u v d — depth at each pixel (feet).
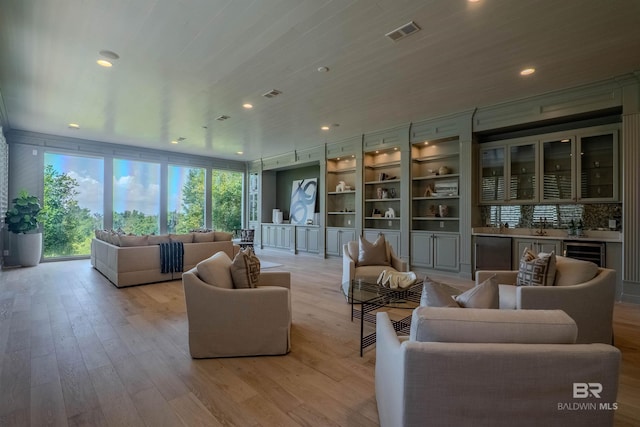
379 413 5.51
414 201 20.59
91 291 14.55
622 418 5.68
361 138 22.49
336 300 13.33
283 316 8.29
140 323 10.43
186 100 15.20
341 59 11.12
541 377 3.64
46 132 21.86
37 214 21.03
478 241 17.02
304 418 5.70
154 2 8.13
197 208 30.55
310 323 10.57
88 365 7.57
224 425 5.48
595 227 14.71
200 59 11.12
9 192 21.20
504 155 16.90
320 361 7.92
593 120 14.51
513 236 15.81
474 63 11.43
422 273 19.01
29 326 10.08
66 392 6.43
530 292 8.13
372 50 10.51
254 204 33.32
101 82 13.12
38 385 6.67
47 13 8.58
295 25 9.11
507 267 15.98
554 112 14.19
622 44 10.13
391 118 18.40
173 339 9.16
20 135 21.48
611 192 13.94
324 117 18.11
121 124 19.66
